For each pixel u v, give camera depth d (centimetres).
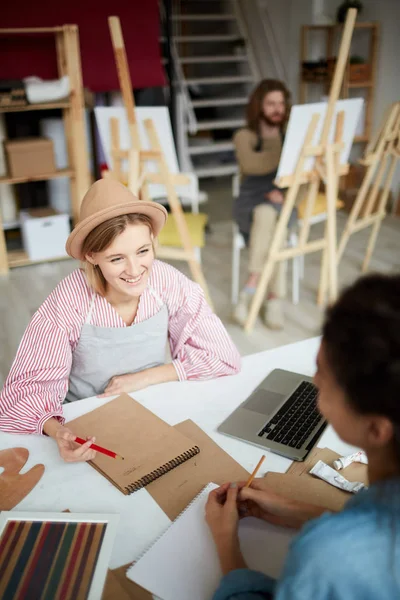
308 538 59
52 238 378
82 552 85
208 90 639
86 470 103
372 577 55
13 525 90
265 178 306
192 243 279
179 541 87
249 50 610
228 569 80
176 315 141
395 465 58
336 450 107
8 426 116
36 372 124
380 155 318
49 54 386
